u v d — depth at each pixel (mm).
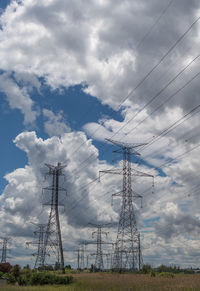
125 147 87375
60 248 106125
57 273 103250
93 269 149125
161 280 66375
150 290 45906
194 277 81375
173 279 70062
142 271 106000
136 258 90125
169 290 45688
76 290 50500
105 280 68875
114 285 54594
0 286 57031
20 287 55156
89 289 50438
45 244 106062
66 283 68250
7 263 103000
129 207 87250
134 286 51656
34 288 53062
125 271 95875
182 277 82250
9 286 57281
